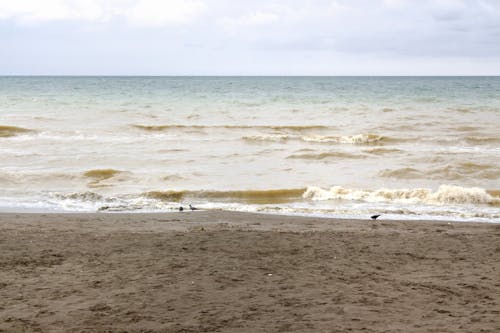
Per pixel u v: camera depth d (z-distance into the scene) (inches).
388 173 789.9
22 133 1196.5
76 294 266.7
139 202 613.9
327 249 370.0
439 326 224.7
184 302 255.4
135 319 232.8
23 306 249.3
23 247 363.6
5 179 729.6
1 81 5447.8
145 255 345.7
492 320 233.0
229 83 5027.1
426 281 296.7
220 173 796.6
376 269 321.4
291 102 2112.5
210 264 324.2
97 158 908.6
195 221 487.8
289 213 564.1
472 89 3484.3
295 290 276.2
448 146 1102.4
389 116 1603.1
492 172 796.0
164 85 4234.7
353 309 247.3
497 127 1343.5
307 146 1095.0
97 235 406.9
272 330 219.9
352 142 1162.0
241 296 265.3
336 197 650.8
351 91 3147.1
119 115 1573.6
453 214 555.2
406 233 434.9
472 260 347.9
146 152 980.6
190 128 1311.5
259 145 1108.5
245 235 409.4
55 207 582.9
